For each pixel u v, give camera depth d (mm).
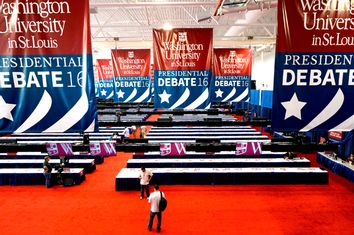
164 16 15203
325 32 2994
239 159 10750
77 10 2881
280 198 8125
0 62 2912
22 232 6254
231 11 9594
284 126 3121
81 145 5246
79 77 2949
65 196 8375
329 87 3062
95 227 6441
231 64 10102
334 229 6336
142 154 11336
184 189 8930
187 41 6023
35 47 2906
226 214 7094
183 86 6141
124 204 7762
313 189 8852
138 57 9312
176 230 6266
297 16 2994
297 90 3082
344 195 8336
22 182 9398
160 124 7602
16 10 2863
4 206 7691
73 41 2910
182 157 11328
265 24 12578
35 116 2975
